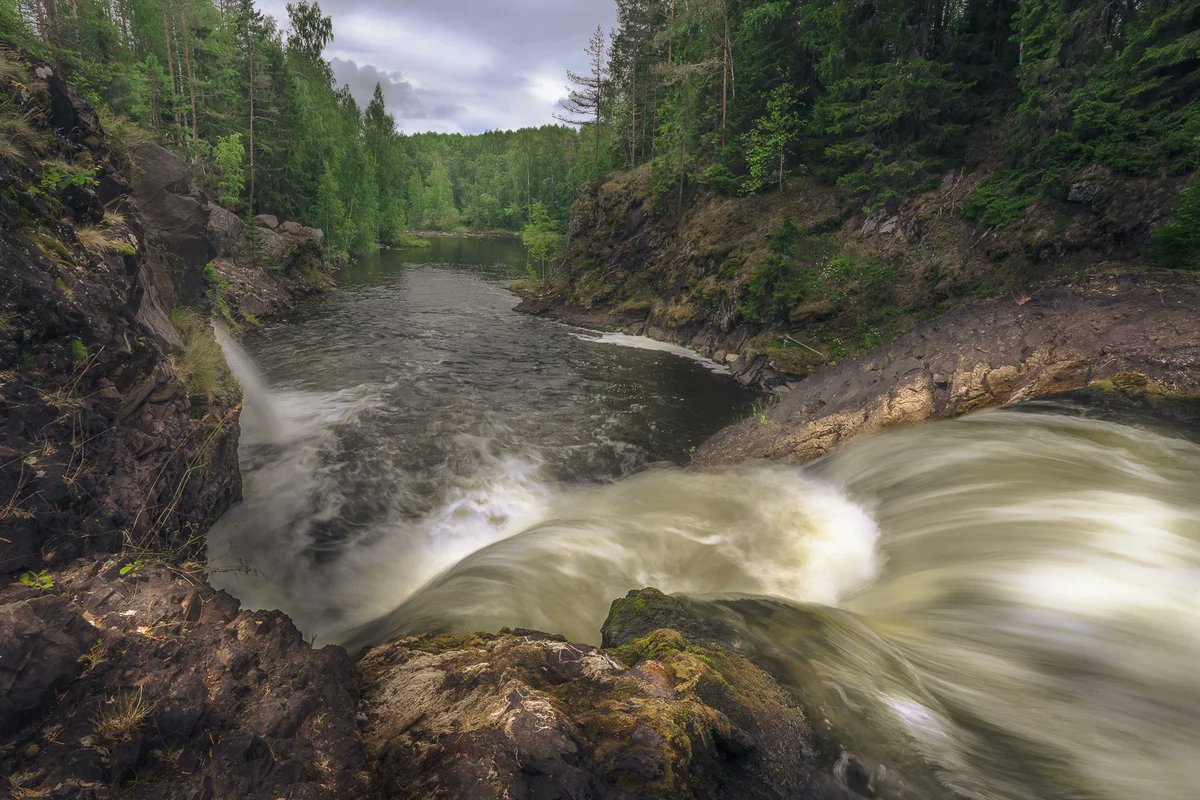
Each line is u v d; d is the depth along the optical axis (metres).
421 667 4.14
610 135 55.84
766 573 7.49
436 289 40.41
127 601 3.78
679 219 31.52
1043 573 5.92
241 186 36.19
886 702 4.05
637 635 4.80
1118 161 15.73
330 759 2.95
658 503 10.06
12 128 6.14
